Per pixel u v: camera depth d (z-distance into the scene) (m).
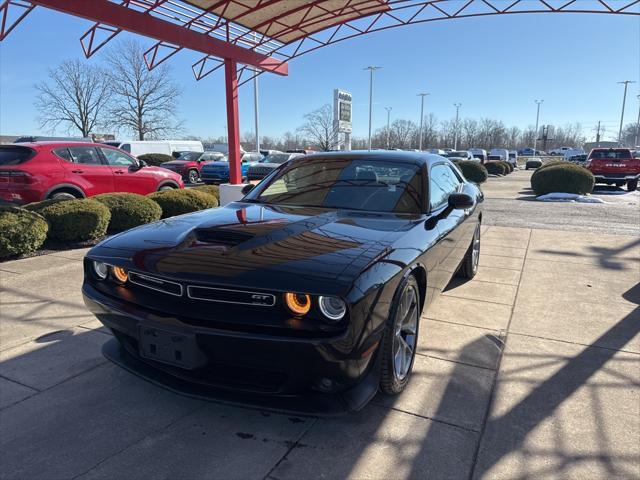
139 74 47.53
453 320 3.90
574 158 45.22
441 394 2.71
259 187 3.94
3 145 8.05
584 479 2.02
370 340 2.15
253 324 2.04
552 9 10.77
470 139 97.94
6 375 2.90
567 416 2.50
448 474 2.05
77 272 5.17
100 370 2.98
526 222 9.34
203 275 2.14
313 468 2.08
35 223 5.89
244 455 2.17
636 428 2.39
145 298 2.33
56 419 2.45
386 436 2.31
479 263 5.88
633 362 3.14
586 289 4.78
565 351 3.31
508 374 2.96
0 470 2.05
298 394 2.17
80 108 48.00
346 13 11.07
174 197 8.55
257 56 11.61
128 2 8.45
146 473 2.04
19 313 3.92
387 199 3.36
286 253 2.30
